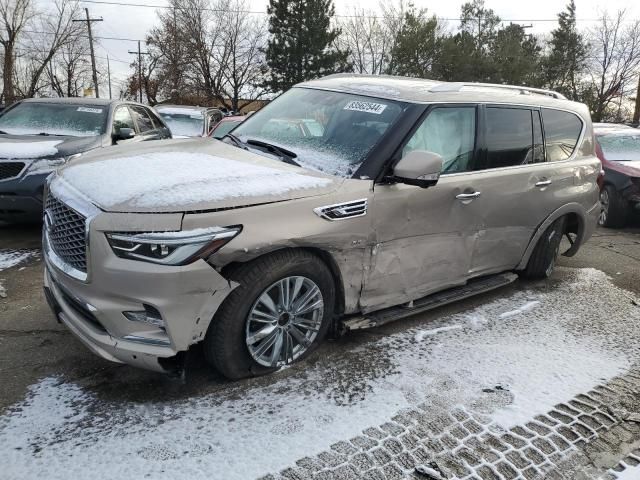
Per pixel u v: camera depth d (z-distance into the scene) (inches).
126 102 327.9
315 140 147.7
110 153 143.4
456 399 124.0
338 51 1717.5
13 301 167.6
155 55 1887.3
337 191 125.8
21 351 135.6
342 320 140.4
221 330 114.7
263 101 1847.9
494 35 2158.0
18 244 231.0
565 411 122.7
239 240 109.2
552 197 186.7
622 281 217.3
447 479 99.6
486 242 167.2
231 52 1770.4
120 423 108.7
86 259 107.8
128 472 95.7
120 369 128.3
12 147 233.5
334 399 121.0
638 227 334.0
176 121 502.9
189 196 108.7
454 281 161.9
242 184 117.3
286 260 118.6
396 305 153.6
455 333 158.1
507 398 125.9
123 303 106.7
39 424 107.0
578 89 2074.3
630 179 312.2
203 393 120.1
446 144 151.3
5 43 1616.6
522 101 178.5
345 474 99.0
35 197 227.0
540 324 168.7
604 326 170.4
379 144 137.3
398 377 131.5
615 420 120.9
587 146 206.4
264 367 125.4
